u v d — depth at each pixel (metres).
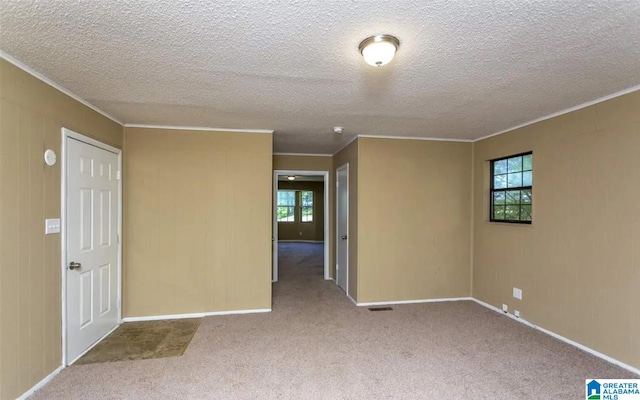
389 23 1.69
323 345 3.12
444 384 2.43
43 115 2.40
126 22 1.69
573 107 3.11
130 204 3.80
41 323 2.38
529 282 3.66
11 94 2.10
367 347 3.07
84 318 2.95
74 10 1.58
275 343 3.16
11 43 1.91
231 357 2.86
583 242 3.03
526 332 3.44
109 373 2.58
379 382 2.45
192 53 2.03
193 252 3.95
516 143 3.88
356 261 4.49
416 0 1.49
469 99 2.90
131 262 3.80
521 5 1.53
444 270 4.64
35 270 2.32
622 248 2.70
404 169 4.53
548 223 3.42
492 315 3.99
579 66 2.21
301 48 1.97
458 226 4.67
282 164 6.01
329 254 6.16
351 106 3.12
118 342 3.17
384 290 4.49
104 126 3.32
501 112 3.31
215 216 4.00
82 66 2.23
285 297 4.83
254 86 2.60
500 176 4.29
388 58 1.89
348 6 1.54
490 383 2.44
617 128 2.74
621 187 2.71
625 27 1.72
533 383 2.44
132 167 3.80
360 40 1.87
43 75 2.37
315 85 2.57
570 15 1.61
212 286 4.00
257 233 4.10
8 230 2.08
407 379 2.49
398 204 4.52
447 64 2.18
